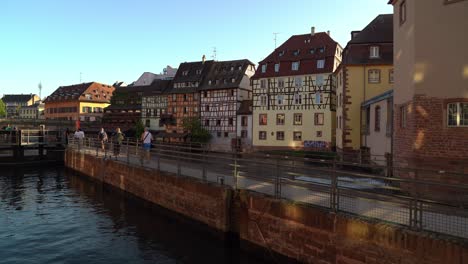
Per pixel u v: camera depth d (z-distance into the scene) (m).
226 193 10.73
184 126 51.88
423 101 10.80
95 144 24.70
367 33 28.39
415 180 6.60
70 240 11.53
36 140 31.23
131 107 66.31
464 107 10.24
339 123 32.94
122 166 18.38
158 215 14.47
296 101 43.62
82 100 81.69
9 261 9.83
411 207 6.68
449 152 10.38
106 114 68.75
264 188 10.48
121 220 13.78
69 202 17.05
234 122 50.81
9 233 12.29
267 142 45.22
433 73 10.66
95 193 19.25
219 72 55.16
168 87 60.91
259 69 46.47
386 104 17.81
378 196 7.79
